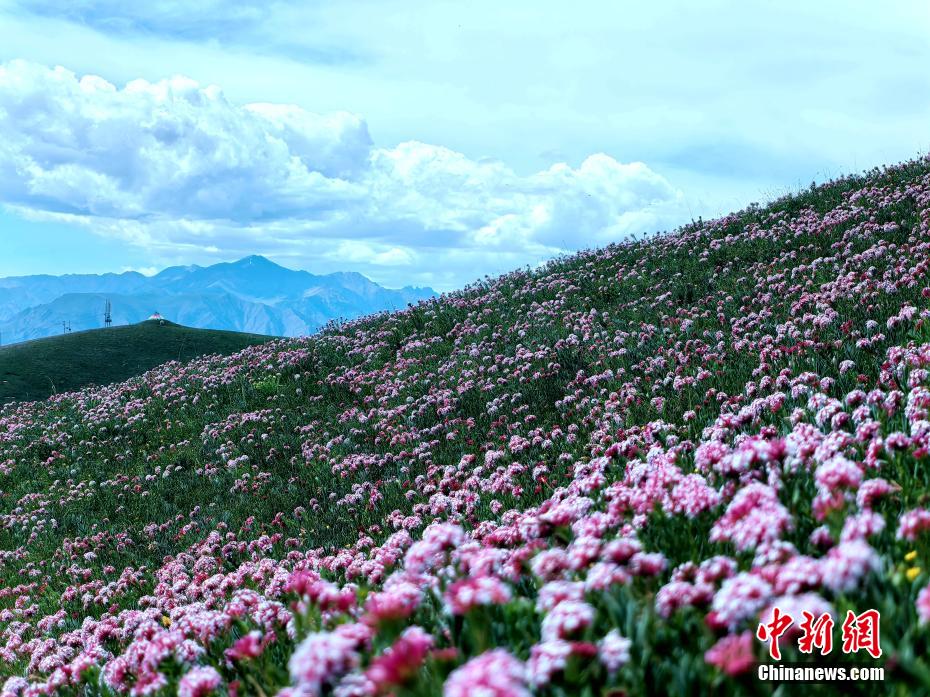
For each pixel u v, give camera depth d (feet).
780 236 61.52
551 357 53.26
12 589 42.91
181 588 30.89
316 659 9.59
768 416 25.18
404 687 8.71
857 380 27.68
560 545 15.62
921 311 33.50
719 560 11.16
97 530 50.42
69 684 19.27
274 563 32.35
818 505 12.56
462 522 29.48
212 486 53.78
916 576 10.56
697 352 42.68
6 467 69.26
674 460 21.21
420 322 80.33
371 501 39.58
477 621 10.54
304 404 66.08
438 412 51.75
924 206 53.72
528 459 36.58
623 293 63.98
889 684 9.03
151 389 85.87
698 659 9.24
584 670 9.24
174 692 13.94
